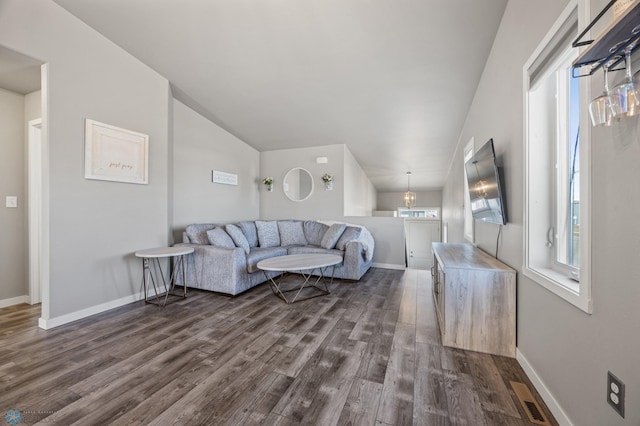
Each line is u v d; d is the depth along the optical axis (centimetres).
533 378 156
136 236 293
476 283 194
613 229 93
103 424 125
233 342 205
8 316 252
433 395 147
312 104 377
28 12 208
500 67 221
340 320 249
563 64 144
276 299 309
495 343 190
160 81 318
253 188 543
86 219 249
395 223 476
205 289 332
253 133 477
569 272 140
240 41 263
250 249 409
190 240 357
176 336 215
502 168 217
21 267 288
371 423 127
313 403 140
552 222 160
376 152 552
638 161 82
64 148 232
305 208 532
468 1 209
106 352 189
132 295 292
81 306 247
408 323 243
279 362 178
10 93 280
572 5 116
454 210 523
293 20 237
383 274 434
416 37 248
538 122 163
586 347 108
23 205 289
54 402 139
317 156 524
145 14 233
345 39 255
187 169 390
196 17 236
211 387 152
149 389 150
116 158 271
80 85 242
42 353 187
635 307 83
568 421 120
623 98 78
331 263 317
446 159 577
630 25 71
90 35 248
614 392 92
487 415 133
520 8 178
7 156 278
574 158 146
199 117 411
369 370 170
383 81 317
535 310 156
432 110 371
